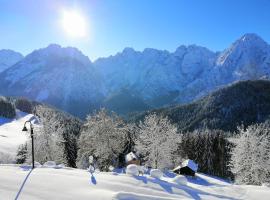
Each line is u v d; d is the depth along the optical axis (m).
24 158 56.88
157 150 55.53
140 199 19.97
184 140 95.06
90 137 53.69
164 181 27.31
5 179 22.14
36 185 21.17
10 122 166.12
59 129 52.75
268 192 30.94
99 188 21.86
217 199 24.58
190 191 25.41
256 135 48.34
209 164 91.62
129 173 28.31
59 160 51.84
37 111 53.34
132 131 70.38
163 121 58.44
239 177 48.16
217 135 95.50
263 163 45.84
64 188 21.00
